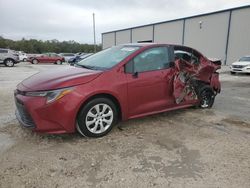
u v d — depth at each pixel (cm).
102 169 310
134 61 437
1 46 7394
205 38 2625
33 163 320
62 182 281
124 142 391
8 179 284
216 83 613
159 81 464
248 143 398
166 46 493
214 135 430
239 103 691
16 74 1459
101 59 469
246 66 1588
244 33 2220
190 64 525
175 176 298
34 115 358
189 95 537
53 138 397
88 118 390
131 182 284
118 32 4103
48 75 415
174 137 418
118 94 410
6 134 409
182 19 2881
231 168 320
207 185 282
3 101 648
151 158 342
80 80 378
